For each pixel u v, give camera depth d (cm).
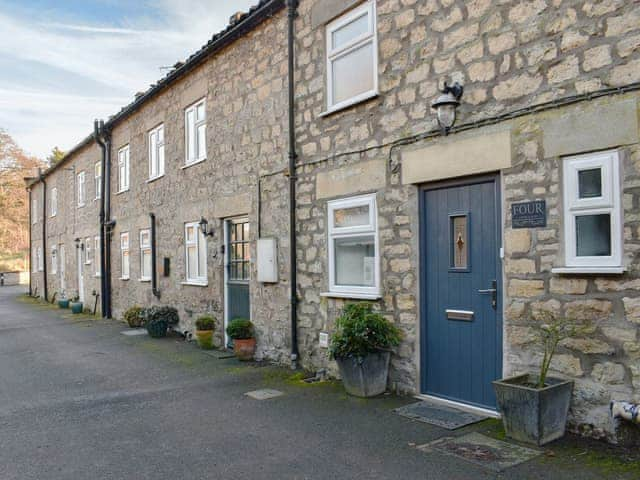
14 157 3994
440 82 556
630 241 412
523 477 378
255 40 867
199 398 640
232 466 428
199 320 993
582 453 411
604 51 428
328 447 459
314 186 731
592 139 433
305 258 751
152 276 1271
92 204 1788
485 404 524
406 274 592
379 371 604
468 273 540
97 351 1006
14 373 822
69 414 589
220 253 977
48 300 2450
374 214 632
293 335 766
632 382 410
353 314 608
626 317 414
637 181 408
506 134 494
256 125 864
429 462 415
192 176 1084
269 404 597
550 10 463
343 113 680
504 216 495
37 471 429
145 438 502
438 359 570
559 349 455
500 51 501
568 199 450
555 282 457
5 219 4019
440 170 553
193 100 1070
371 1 639
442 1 554
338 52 691
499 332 510
